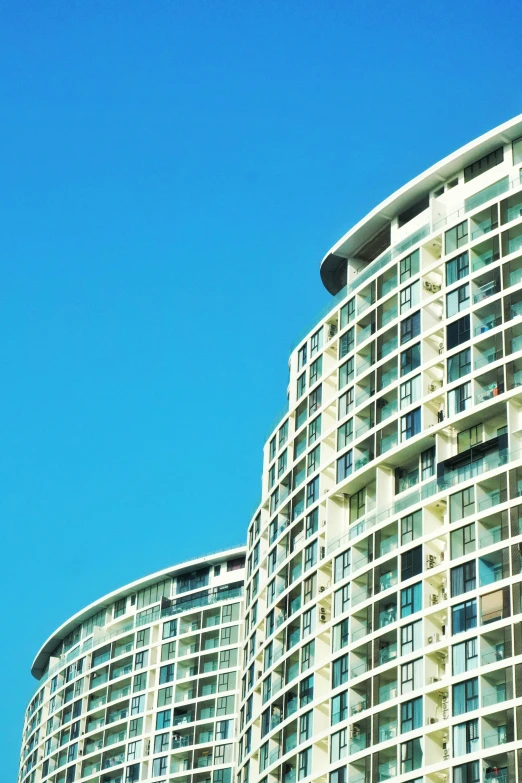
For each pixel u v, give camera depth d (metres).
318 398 111.44
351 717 93.00
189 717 150.00
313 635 102.31
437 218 104.19
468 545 88.75
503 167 101.94
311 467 110.00
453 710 84.44
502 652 83.94
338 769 93.06
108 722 160.62
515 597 83.94
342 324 111.06
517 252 94.88
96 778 157.38
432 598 90.31
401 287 103.94
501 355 92.62
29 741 185.62
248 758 111.44
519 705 80.56
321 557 104.62
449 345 96.94
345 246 115.31
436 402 97.06
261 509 120.50
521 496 86.75
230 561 160.88
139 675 159.12
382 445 100.31
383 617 94.12
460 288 98.00
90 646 171.62
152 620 162.25
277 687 107.31
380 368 103.50
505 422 92.19
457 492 91.19
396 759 88.12
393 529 96.62
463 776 82.00
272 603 112.31
